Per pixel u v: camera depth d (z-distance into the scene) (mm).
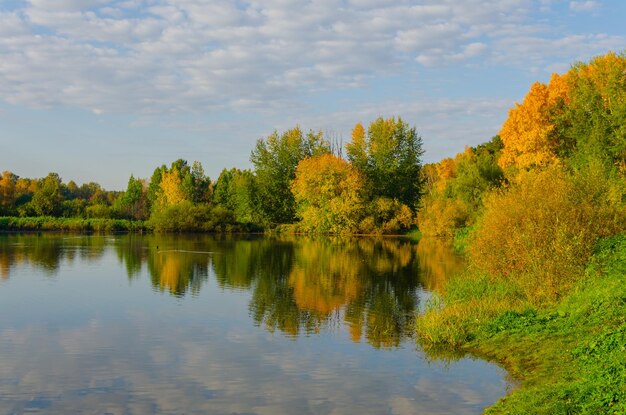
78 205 112562
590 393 11453
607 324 16188
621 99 34688
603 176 28312
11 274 37625
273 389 15266
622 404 10367
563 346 15859
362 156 91000
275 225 94312
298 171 90062
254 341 20266
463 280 26297
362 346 19406
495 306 20828
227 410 13844
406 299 28359
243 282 34281
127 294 30016
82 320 23781
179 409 13875
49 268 41031
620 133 34125
